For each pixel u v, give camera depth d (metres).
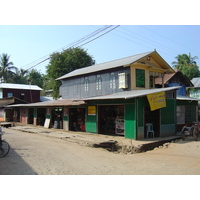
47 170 6.89
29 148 10.52
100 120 15.80
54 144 11.91
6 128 23.16
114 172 6.85
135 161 8.50
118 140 12.86
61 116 21.14
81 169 7.12
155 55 17.97
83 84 21.55
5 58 46.84
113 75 18.02
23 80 52.44
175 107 15.55
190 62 42.47
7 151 9.00
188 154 9.72
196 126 13.80
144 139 13.16
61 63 35.00
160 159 8.81
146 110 14.37
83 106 17.08
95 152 10.12
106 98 13.35
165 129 14.56
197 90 32.06
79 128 18.62
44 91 51.78
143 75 17.44
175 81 25.45
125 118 13.52
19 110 30.30
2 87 36.78
